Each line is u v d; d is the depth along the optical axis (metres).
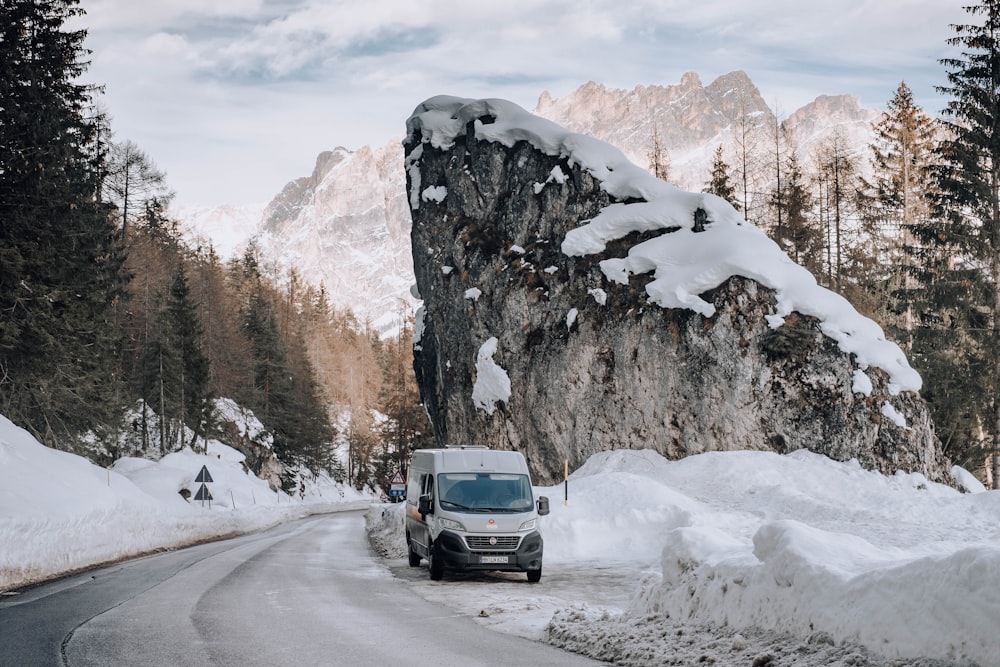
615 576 17.66
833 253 67.06
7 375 35.59
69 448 43.69
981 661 5.43
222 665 7.46
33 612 10.98
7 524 15.80
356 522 46.72
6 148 34.62
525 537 16.77
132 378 72.75
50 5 38.31
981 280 38.09
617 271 42.28
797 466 31.55
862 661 6.09
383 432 105.00
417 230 53.09
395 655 8.10
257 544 27.38
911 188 55.97
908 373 36.31
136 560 20.78
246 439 85.38
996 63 37.41
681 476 31.64
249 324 100.88
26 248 34.50
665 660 7.51
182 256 103.38
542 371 43.31
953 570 5.87
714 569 8.64
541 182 47.78
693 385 38.59
